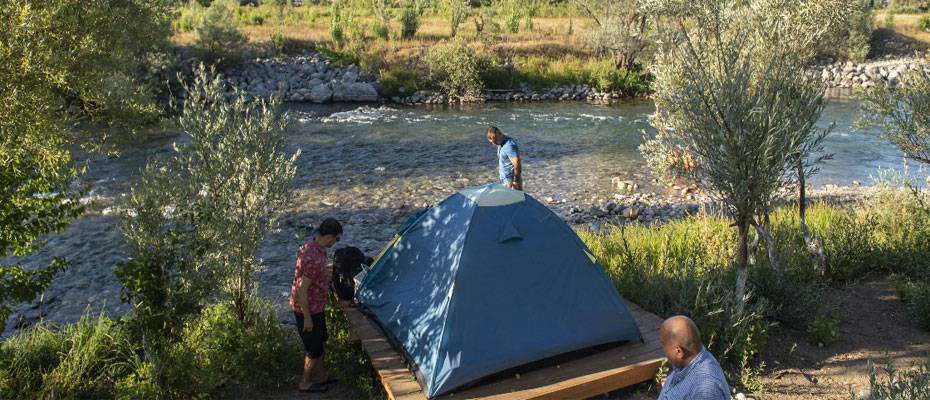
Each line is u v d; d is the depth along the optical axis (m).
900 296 9.29
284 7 49.03
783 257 9.78
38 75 7.22
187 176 7.79
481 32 43.69
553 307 6.96
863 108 10.18
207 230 7.28
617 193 18.06
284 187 7.75
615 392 6.89
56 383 6.64
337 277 8.50
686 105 7.36
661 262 9.45
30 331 8.73
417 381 6.61
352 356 7.70
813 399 6.72
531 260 7.09
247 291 7.96
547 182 19.23
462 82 36.94
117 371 7.05
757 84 7.48
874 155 22.95
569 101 37.28
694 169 7.59
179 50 35.19
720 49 7.39
